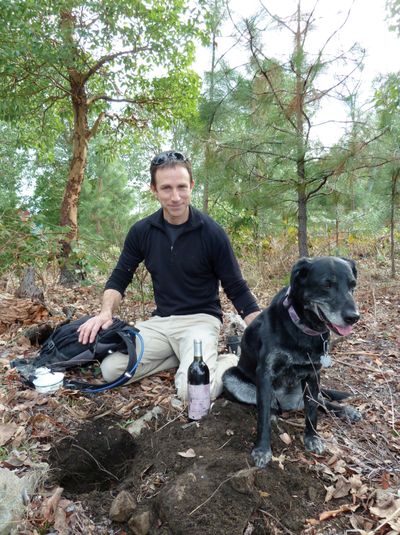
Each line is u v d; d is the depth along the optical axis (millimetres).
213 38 7816
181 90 9359
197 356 2523
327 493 2096
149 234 3180
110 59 8266
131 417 2760
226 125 5762
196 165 6094
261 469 2119
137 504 2010
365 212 7137
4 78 7895
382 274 7094
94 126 8898
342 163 4883
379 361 3701
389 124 4836
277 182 5527
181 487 1940
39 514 1945
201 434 2373
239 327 4020
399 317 5023
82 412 2773
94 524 1971
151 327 3232
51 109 10133
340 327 2176
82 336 3041
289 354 2369
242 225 7637
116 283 3324
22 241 5730
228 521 1838
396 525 1861
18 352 3652
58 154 18266
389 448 2525
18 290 5008
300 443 2500
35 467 2236
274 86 5246
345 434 2623
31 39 6871
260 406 2303
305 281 2301
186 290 3182
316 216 7398
